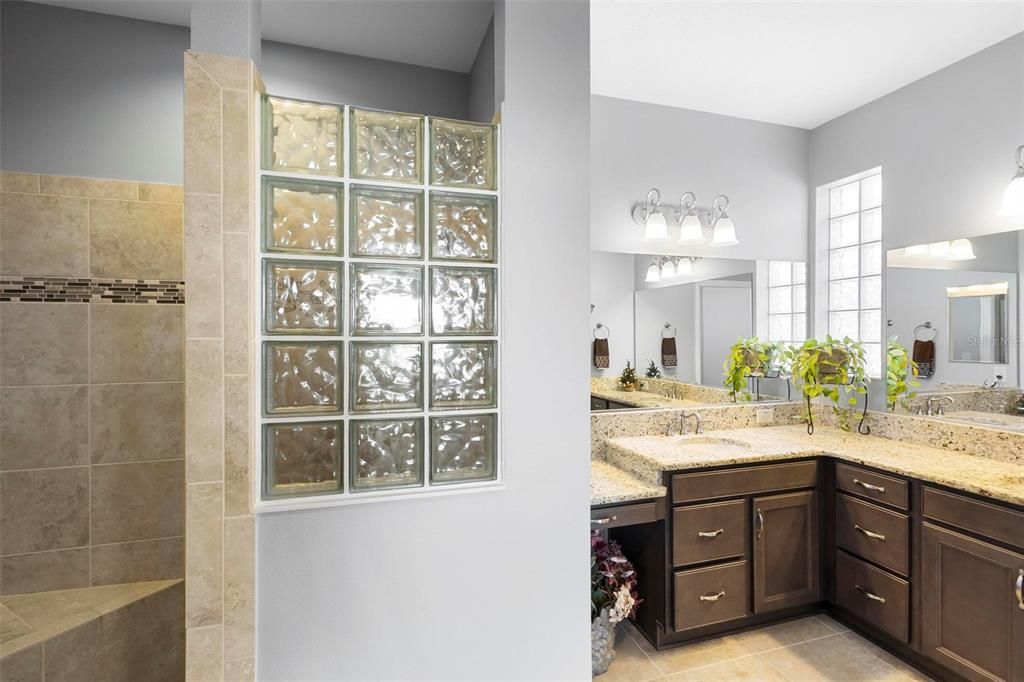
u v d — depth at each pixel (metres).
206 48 1.26
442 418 1.47
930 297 2.58
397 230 1.44
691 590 2.21
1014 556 1.72
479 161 1.52
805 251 3.18
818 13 2.11
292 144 1.36
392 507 1.40
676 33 2.25
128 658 1.83
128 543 1.99
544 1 1.55
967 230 2.43
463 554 1.46
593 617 2.07
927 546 2.01
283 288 1.34
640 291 2.82
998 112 2.33
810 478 2.43
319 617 1.34
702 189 2.97
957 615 1.90
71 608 1.80
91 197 1.93
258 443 1.32
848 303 3.09
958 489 1.90
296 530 1.32
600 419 2.72
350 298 1.39
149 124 1.98
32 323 1.89
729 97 2.82
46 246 1.90
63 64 1.89
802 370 2.83
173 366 2.04
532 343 1.53
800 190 3.19
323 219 1.38
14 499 1.88
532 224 1.53
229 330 1.27
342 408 1.38
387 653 1.40
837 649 2.23
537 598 1.53
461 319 1.49
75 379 1.94
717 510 2.25
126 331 1.99
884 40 2.30
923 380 2.59
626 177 2.81
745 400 3.01
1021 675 1.70
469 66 2.26
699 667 2.12
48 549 1.92
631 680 2.04
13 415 1.88
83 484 1.95
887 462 2.20
